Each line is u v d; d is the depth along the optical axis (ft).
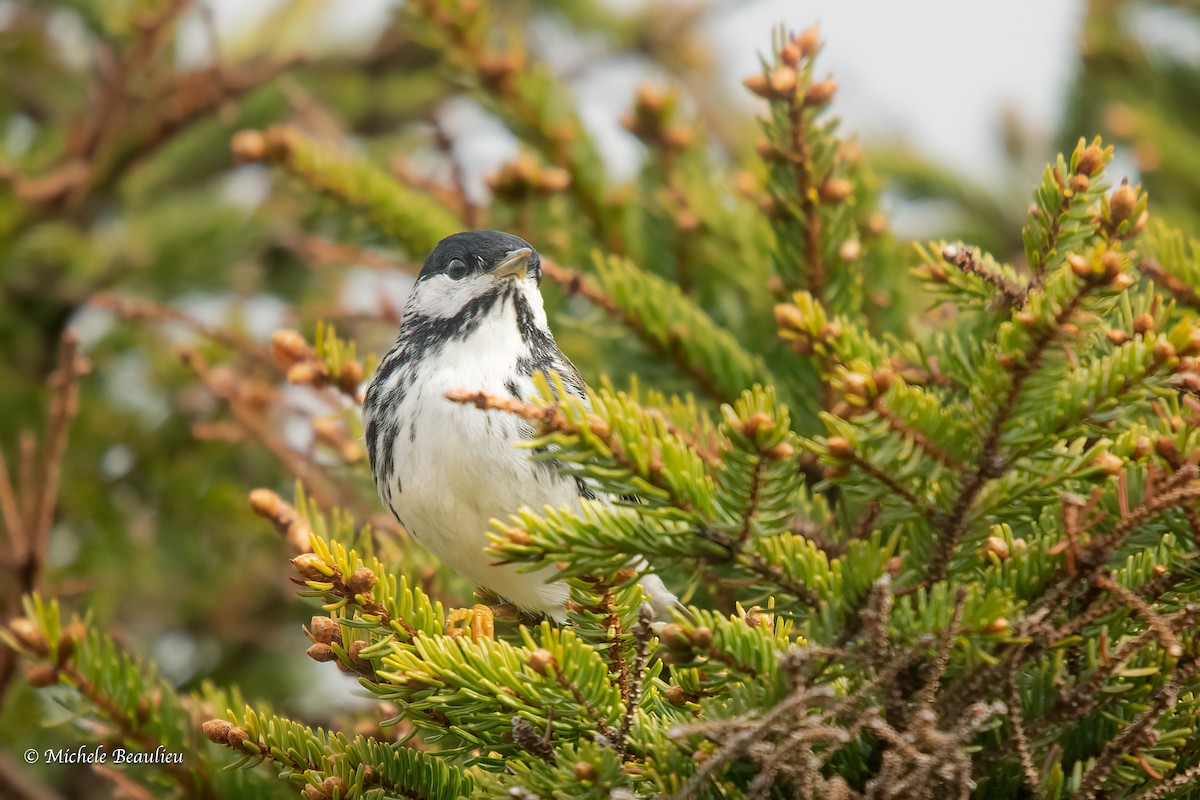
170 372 44.57
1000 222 44.27
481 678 19.02
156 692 22.81
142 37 42.29
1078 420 17.20
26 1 51.29
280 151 31.68
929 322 31.09
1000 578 18.33
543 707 18.94
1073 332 16.48
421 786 20.57
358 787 19.94
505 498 26.17
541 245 32.63
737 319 31.04
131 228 45.27
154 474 44.16
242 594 43.27
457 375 28.43
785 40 26.07
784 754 16.29
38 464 42.37
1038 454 17.61
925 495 17.90
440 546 27.12
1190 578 18.31
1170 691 17.38
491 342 29.12
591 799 17.66
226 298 46.21
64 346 29.19
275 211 46.01
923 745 16.90
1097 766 17.58
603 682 18.84
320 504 31.94
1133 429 18.92
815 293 27.20
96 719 22.02
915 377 22.81
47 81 51.88
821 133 26.58
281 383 42.63
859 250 27.55
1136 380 16.92
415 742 22.88
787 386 28.09
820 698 16.75
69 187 43.47
